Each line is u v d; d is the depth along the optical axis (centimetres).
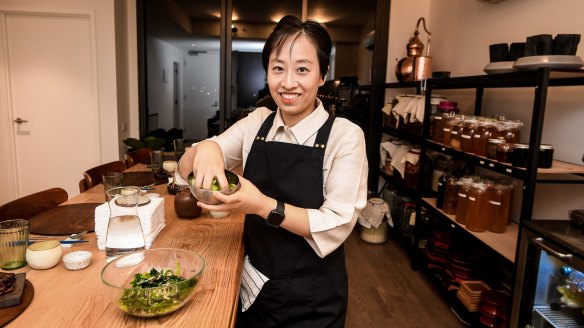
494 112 288
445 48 369
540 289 178
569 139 215
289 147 117
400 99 365
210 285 104
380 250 354
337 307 122
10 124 411
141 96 437
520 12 261
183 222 155
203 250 127
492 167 208
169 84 463
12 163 416
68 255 114
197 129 475
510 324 188
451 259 269
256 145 124
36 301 95
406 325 240
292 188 115
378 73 416
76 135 416
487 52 300
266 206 100
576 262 146
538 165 186
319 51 104
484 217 231
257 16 429
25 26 400
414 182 337
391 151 381
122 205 121
